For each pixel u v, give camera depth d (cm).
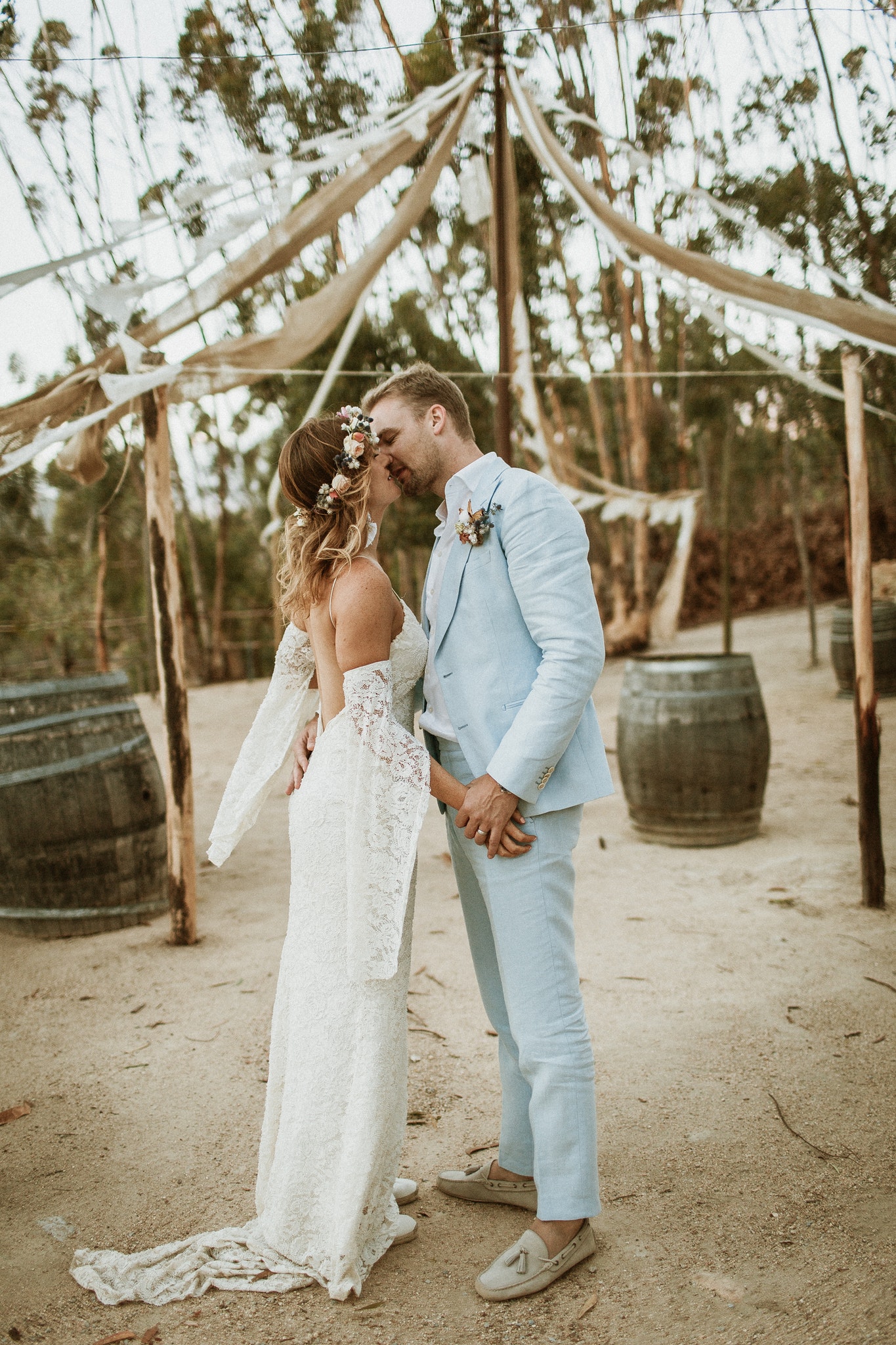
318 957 195
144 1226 216
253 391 1173
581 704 188
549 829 195
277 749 227
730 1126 249
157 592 394
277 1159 198
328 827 194
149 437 391
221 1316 183
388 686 195
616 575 1505
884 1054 285
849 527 414
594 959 372
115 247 354
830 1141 240
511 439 544
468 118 475
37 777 408
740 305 466
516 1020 194
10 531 1521
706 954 371
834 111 517
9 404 377
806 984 338
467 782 205
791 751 759
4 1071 296
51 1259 204
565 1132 191
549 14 529
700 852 519
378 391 214
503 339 537
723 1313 179
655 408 1566
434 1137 252
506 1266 189
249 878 514
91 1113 269
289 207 390
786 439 1180
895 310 422
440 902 454
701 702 517
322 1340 176
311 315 439
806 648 1351
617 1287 188
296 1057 196
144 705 1257
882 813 556
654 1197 219
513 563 194
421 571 1762
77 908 420
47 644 1745
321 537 199
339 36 443
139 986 362
